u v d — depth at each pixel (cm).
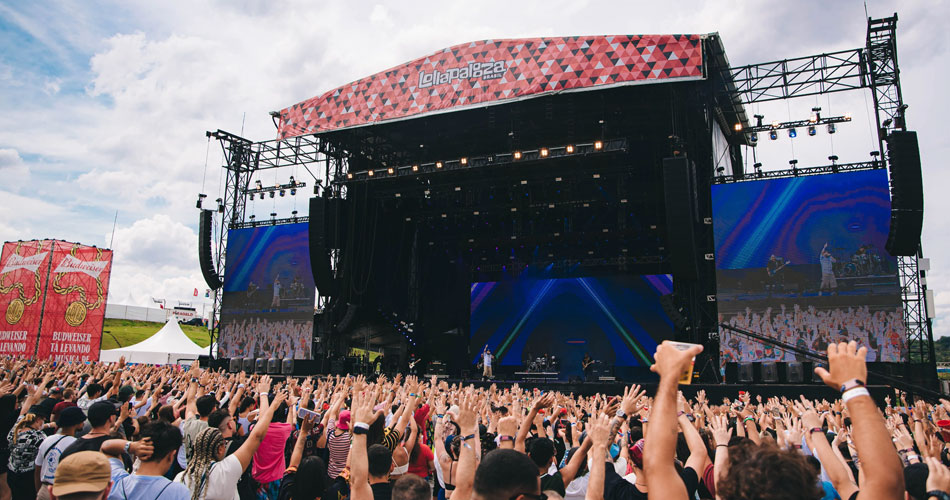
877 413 196
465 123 2903
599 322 3086
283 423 662
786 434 368
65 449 486
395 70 2752
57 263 3325
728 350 2320
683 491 203
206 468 406
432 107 2633
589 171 2822
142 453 369
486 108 2702
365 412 371
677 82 2384
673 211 2286
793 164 2375
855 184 2283
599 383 2372
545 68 2483
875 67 2258
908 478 316
